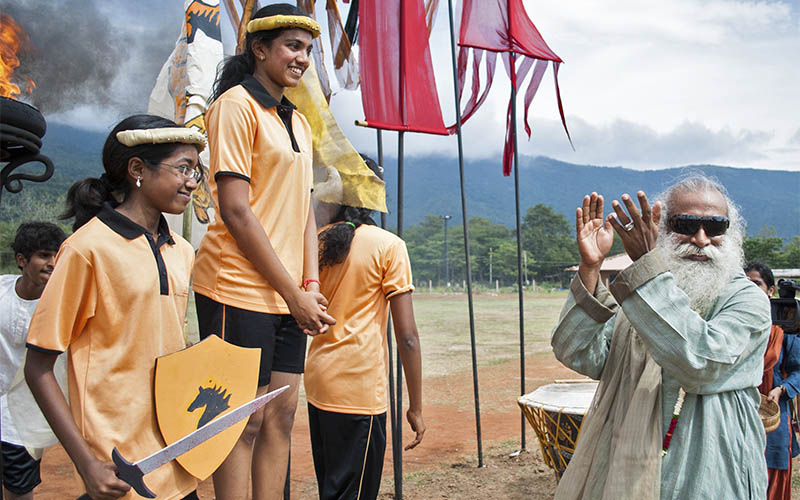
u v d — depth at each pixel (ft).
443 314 98.58
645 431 7.44
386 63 14.89
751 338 7.63
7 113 6.40
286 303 7.89
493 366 39.91
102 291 6.51
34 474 11.23
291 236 8.33
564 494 8.06
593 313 8.18
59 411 6.29
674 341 7.15
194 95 14.46
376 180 11.19
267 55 8.39
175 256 7.47
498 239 517.14
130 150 6.79
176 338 7.23
